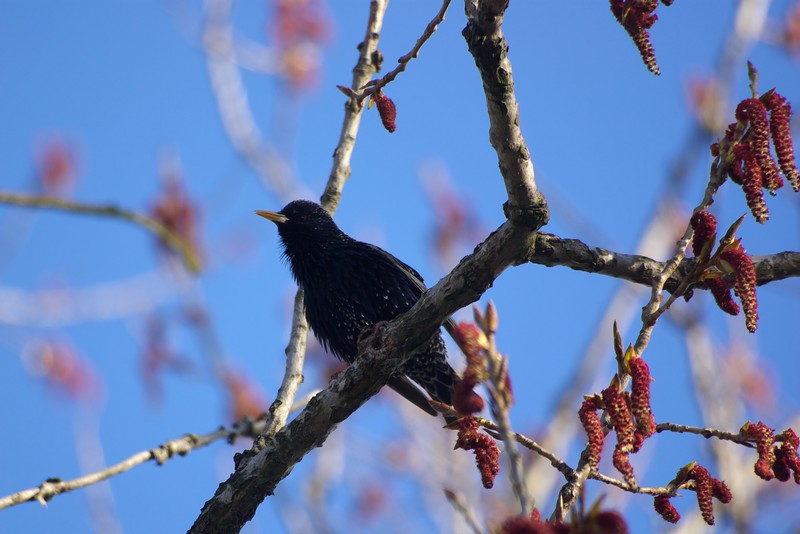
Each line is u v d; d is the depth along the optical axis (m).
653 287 6.93
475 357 5.07
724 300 7.16
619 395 6.16
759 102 6.98
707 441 11.67
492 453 6.77
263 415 10.36
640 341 6.66
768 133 6.90
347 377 8.30
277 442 8.58
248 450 9.06
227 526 8.59
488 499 13.20
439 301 7.89
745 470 11.64
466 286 7.77
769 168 6.83
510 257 7.64
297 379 9.85
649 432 6.08
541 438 13.33
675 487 6.48
